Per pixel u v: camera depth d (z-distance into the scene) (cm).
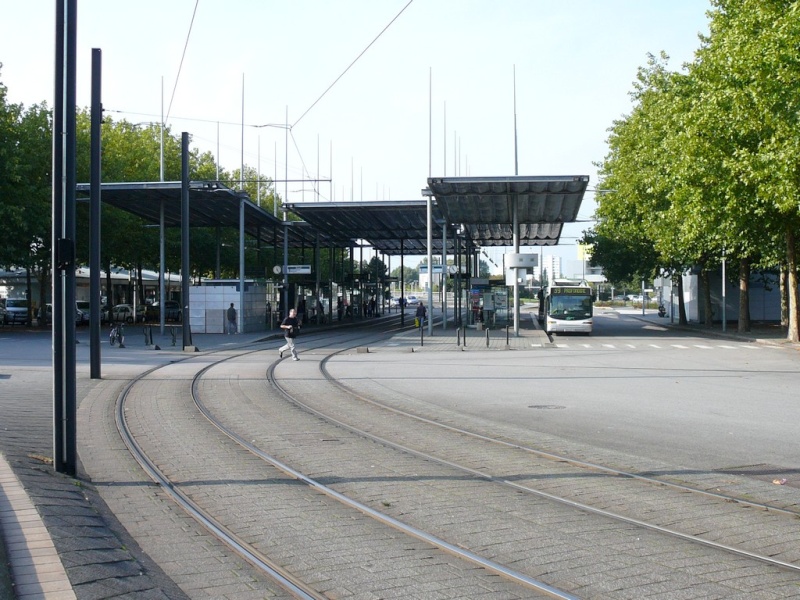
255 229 6056
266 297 5209
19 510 691
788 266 3638
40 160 4712
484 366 2539
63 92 900
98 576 548
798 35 2462
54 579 531
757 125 2623
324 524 741
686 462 1042
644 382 2050
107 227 5094
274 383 1986
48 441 1108
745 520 762
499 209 4309
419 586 571
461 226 5612
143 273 8656
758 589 566
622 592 559
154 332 4884
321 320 6262
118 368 2395
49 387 1812
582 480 934
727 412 1504
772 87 2561
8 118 4428
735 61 2644
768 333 4306
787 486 906
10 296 6994
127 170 6000
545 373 2302
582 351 3253
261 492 869
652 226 4212
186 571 607
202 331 4709
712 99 2781
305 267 5116
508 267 4075
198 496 852
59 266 886
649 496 858
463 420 1409
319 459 1051
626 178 4259
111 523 725
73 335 898
